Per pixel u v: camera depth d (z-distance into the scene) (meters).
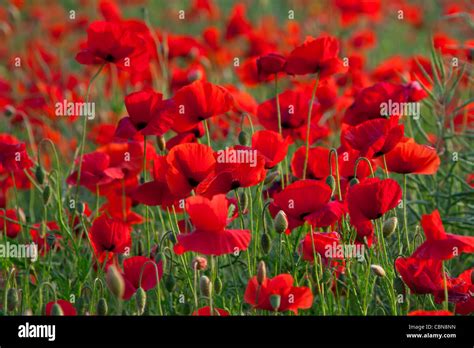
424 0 5.19
